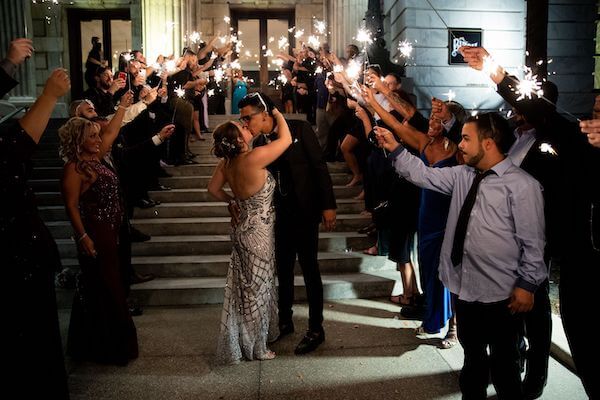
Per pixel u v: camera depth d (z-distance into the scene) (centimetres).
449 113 430
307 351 414
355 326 471
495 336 287
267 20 1625
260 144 423
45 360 275
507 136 285
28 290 265
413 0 1149
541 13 530
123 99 408
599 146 238
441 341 436
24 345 263
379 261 602
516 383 288
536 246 269
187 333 461
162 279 578
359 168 758
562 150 288
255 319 395
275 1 1553
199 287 542
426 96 1155
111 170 427
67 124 382
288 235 427
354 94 454
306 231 415
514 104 305
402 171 316
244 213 396
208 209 703
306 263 418
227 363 397
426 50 1155
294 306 525
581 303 264
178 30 1332
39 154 916
